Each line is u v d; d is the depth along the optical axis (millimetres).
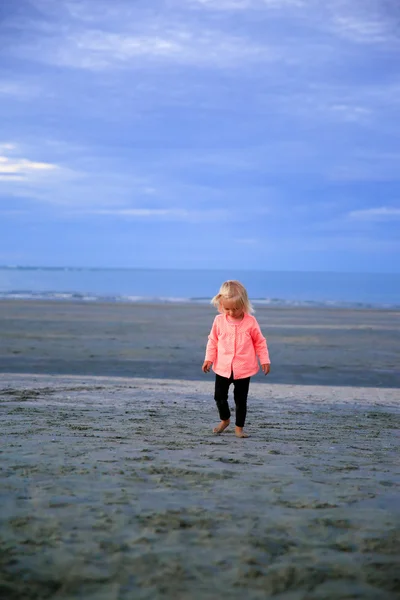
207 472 4332
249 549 2863
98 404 8875
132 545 2873
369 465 4934
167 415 7910
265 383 13242
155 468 4383
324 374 15086
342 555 2832
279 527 3176
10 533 2975
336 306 47500
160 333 24125
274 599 2404
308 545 2939
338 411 9273
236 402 6410
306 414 8758
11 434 5797
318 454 5383
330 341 22453
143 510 3375
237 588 2484
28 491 3676
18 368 14727
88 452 4922
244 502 3607
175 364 16281
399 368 16391
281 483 4109
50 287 78938
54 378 12664
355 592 2471
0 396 9438
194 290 78375
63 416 7387
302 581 2553
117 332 24094
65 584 2479
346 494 3875
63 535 2967
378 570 2676
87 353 17953
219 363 6484
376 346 21156
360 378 14586
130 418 7445
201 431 6574
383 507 3596
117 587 2465
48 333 23047
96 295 60000
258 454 5211
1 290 67000
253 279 138750
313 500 3697
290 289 84125
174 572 2607
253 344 6562
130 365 15820
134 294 64438
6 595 2369
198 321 30062
